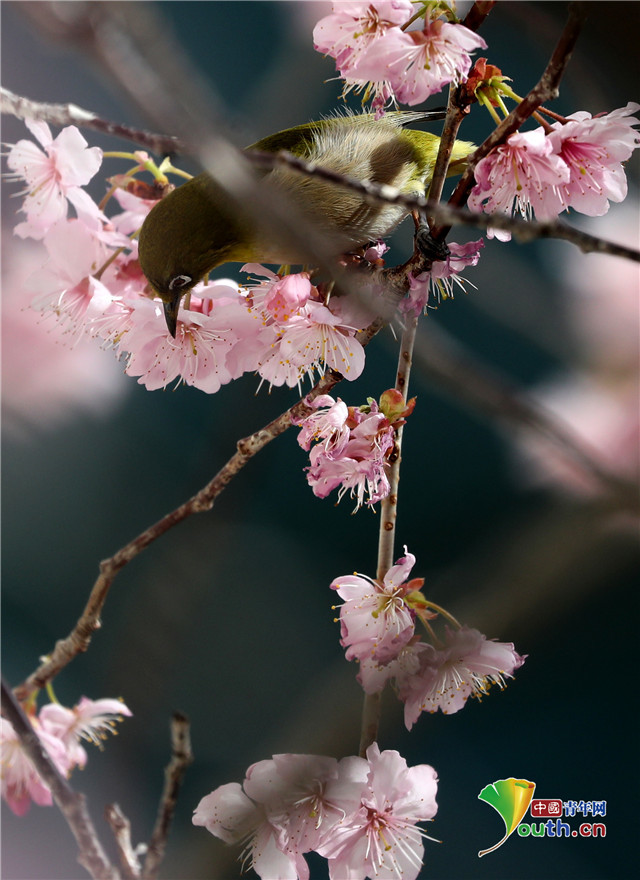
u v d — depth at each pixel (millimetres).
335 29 961
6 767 1008
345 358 966
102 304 982
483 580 970
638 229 1059
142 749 1123
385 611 965
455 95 946
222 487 979
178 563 984
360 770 963
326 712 980
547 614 958
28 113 891
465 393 930
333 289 975
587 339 1041
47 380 1097
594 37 958
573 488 959
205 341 983
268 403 1022
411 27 958
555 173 950
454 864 1147
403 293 962
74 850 1139
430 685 964
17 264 1083
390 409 961
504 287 1046
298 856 963
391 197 883
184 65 830
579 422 1024
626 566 949
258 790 965
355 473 960
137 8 795
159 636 983
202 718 1137
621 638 1147
